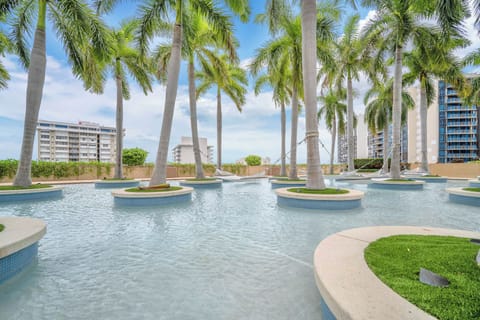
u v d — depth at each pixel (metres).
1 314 1.80
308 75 6.92
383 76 13.02
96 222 4.70
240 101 16.86
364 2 10.18
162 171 7.73
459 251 2.21
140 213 5.57
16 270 2.43
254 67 11.62
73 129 59.97
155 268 2.57
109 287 2.18
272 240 3.52
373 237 2.77
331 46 11.59
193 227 4.30
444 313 1.30
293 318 1.74
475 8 4.71
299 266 2.61
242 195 8.94
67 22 8.14
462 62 12.50
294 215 5.25
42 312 1.82
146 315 1.78
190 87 12.45
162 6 8.13
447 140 39.50
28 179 7.94
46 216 5.25
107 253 3.02
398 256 2.12
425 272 1.72
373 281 1.68
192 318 1.75
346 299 1.45
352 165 15.12
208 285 2.21
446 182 13.53
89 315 1.79
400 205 6.40
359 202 6.03
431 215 5.15
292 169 12.10
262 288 2.15
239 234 3.84
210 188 11.60
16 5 7.92
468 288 1.54
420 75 14.44
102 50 8.28
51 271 2.50
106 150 64.62
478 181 10.48
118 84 13.02
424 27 10.44
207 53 11.92
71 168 15.51
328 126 22.22
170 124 7.84
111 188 11.48
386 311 1.33
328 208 5.82
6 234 2.62
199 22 11.37
